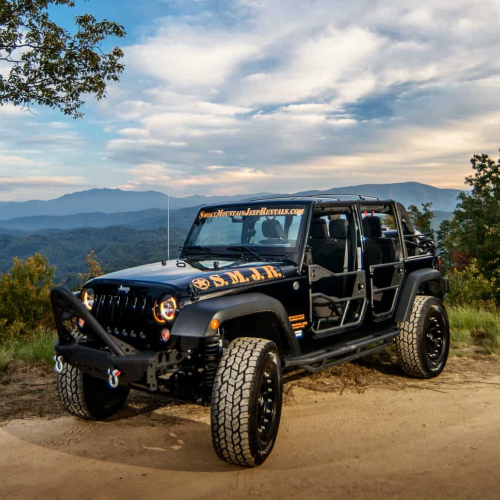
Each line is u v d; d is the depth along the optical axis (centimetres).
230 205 523
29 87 1415
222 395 332
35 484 329
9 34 1364
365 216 556
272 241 470
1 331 1309
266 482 324
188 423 442
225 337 430
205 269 417
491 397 487
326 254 527
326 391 516
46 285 1488
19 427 439
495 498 294
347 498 299
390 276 544
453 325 810
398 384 538
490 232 3628
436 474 327
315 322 464
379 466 341
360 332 508
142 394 529
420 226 4491
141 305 370
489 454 356
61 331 384
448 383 539
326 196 501
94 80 1441
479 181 4097
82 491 318
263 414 357
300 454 366
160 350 360
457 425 414
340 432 405
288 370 592
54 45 1402
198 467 351
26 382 590
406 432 402
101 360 356
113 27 1454
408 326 542
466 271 1642
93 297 406
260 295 391
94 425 441
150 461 363
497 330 758
